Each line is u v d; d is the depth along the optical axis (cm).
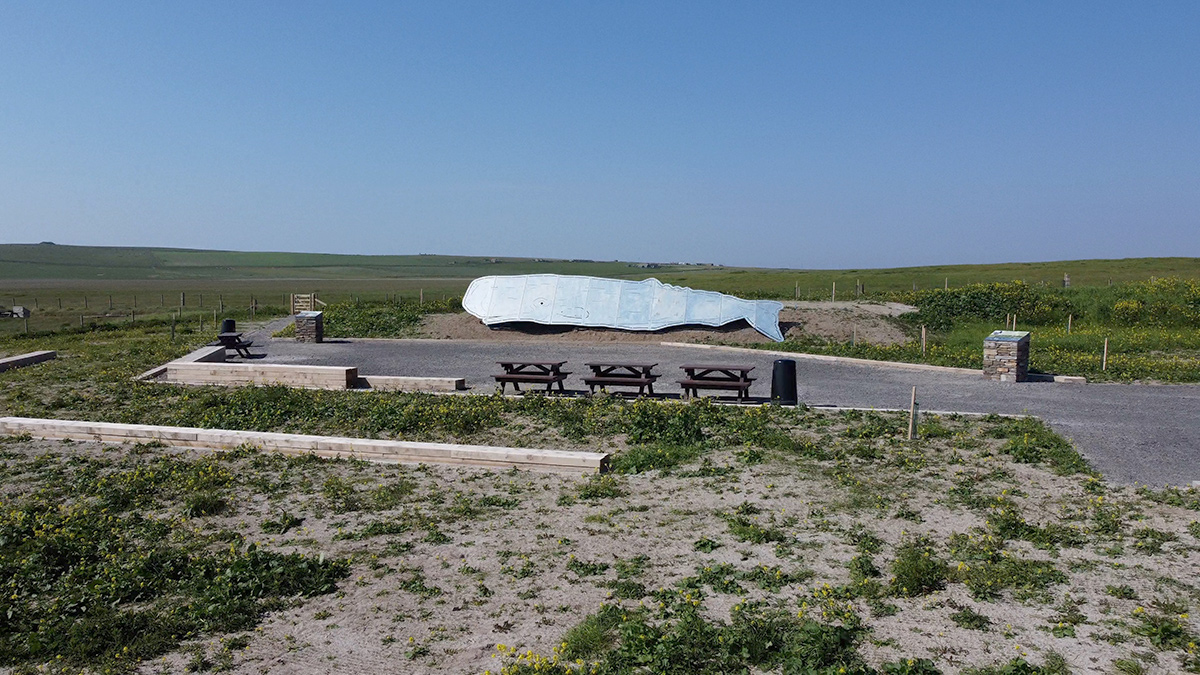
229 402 1855
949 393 1880
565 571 887
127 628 770
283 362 2591
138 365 2506
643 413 1583
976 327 3188
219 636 764
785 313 3247
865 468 1259
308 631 764
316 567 902
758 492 1155
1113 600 778
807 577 846
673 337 3006
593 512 1093
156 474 1331
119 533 1055
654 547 953
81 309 6241
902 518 1033
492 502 1148
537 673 645
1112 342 2786
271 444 1479
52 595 873
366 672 680
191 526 1093
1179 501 1057
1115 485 1144
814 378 2153
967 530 985
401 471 1343
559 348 2861
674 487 1195
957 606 770
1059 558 888
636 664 665
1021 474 1205
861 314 3250
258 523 1103
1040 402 1741
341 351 2850
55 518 1107
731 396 1922
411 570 908
